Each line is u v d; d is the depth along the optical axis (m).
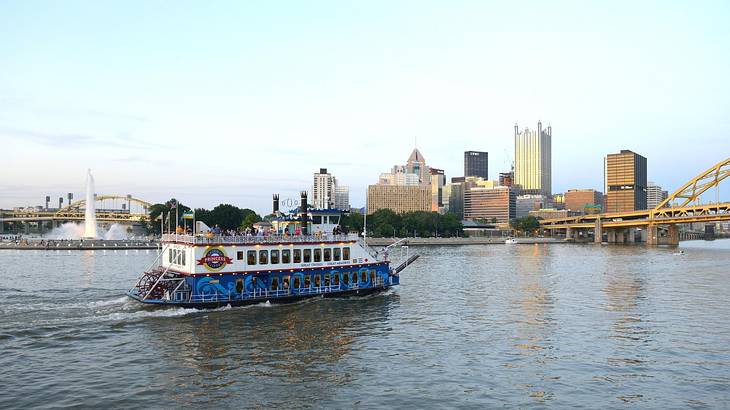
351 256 70.56
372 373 41.00
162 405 34.34
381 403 35.25
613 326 57.41
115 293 72.19
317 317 59.16
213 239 60.66
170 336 49.84
